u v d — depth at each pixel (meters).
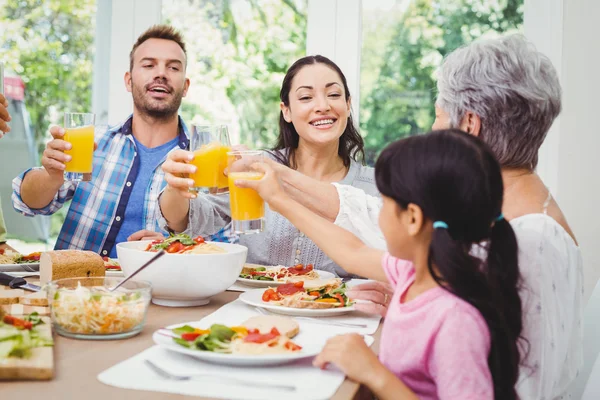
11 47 3.60
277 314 1.52
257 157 1.53
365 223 1.71
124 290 1.33
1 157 3.58
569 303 1.25
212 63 3.48
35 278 1.83
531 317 1.17
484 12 3.13
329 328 1.41
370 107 3.29
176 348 1.11
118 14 3.53
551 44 3.02
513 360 1.05
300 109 2.43
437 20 3.20
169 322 1.43
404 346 1.10
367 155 3.31
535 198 1.30
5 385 0.99
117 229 2.81
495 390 1.05
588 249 2.99
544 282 1.18
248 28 3.43
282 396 0.98
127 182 2.84
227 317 1.46
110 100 3.59
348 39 3.26
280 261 2.43
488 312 1.03
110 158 2.88
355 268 1.45
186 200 2.14
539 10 3.05
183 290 1.55
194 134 1.72
